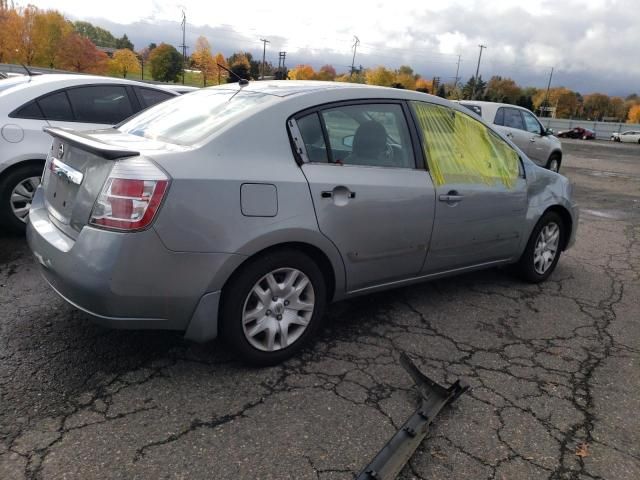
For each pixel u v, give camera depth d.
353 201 3.16
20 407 2.57
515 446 2.52
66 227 2.81
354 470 2.29
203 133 2.90
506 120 11.96
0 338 3.21
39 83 5.33
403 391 2.91
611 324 3.99
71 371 2.91
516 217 4.26
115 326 2.62
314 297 3.14
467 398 2.89
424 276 3.79
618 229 7.52
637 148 38.38
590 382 3.13
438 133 3.78
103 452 2.30
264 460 2.32
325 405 2.74
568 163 19.73
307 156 3.06
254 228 2.77
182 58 73.06
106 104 5.71
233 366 3.05
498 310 4.12
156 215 2.52
